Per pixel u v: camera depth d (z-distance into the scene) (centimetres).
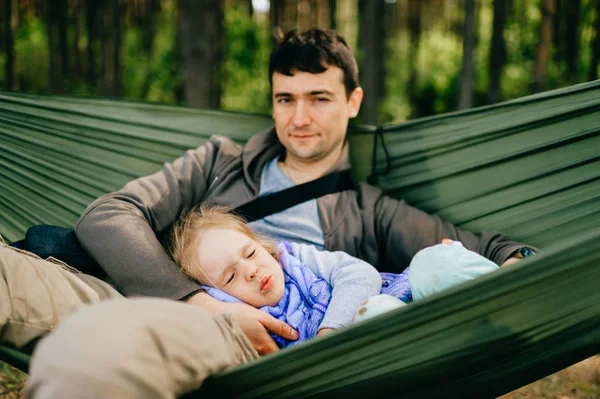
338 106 171
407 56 643
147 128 207
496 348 106
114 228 146
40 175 205
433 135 183
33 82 550
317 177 176
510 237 172
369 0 427
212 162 179
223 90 575
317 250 157
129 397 84
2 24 532
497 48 455
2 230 196
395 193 189
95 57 539
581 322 108
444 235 164
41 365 84
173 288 136
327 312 132
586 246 105
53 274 126
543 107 170
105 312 90
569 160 166
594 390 180
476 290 102
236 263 139
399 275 148
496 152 175
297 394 104
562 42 496
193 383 97
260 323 128
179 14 561
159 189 166
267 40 592
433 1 650
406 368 104
